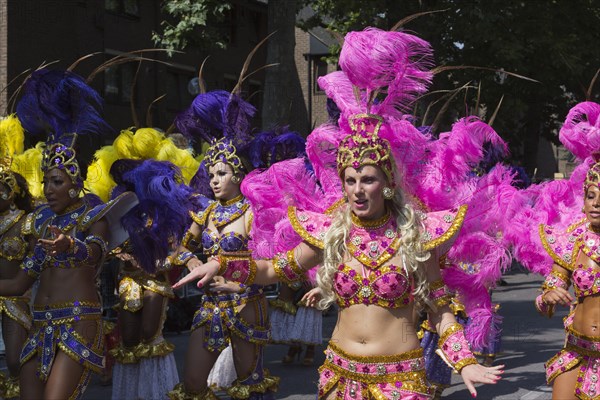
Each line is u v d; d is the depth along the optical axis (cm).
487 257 414
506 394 700
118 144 685
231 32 2488
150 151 686
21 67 1634
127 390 627
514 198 411
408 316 350
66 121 479
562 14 1797
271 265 369
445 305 353
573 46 1733
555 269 470
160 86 2122
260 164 565
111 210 508
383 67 359
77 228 473
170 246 567
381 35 360
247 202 556
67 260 461
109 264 890
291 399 679
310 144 398
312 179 404
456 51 1744
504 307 1267
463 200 397
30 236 490
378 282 345
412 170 387
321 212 396
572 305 479
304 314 827
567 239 467
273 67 1353
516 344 939
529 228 482
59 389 450
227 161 554
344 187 351
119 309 629
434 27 1605
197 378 539
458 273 426
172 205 540
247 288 544
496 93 1723
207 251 556
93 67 1853
